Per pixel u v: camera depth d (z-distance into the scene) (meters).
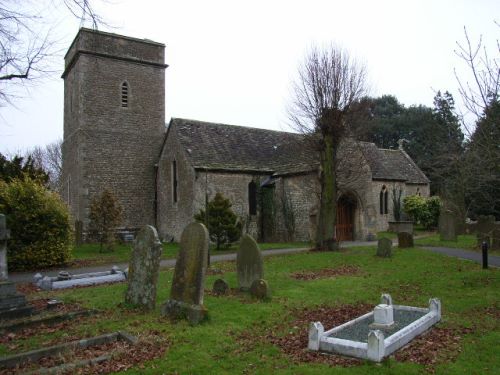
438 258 15.98
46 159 58.06
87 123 26.64
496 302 9.27
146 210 28.30
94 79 27.00
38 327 7.35
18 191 16.09
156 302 9.03
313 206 23.41
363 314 8.44
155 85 29.30
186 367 5.60
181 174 24.95
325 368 5.57
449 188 29.22
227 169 24.33
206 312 7.50
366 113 21.62
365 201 24.88
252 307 8.57
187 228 7.97
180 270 7.91
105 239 21.59
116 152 27.50
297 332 7.21
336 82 19.03
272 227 25.58
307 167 23.52
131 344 6.38
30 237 15.88
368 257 16.27
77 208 26.75
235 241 21.73
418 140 49.66
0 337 6.81
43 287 11.66
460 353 6.10
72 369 5.44
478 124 8.66
